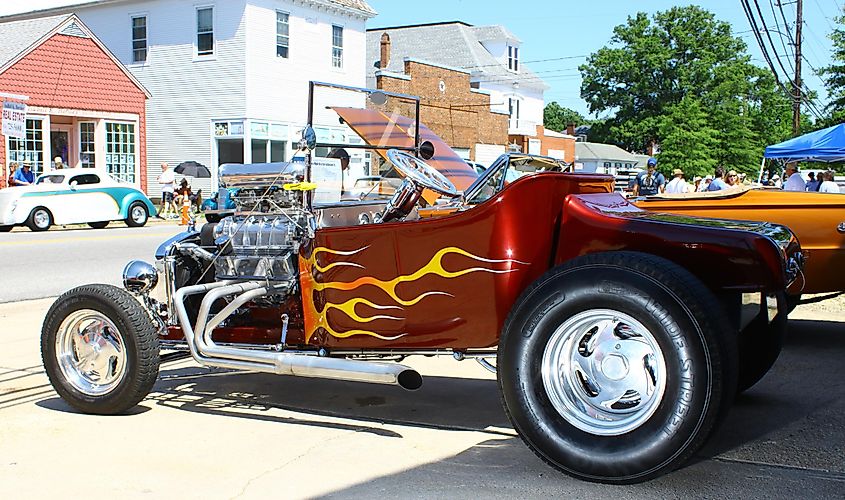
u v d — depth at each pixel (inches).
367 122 215.6
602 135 2822.3
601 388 138.0
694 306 126.8
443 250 157.4
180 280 197.6
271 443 164.9
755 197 250.1
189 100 1059.3
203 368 236.7
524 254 152.3
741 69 2588.6
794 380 211.8
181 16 1051.9
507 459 153.0
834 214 238.4
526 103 1919.3
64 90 912.9
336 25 1133.1
